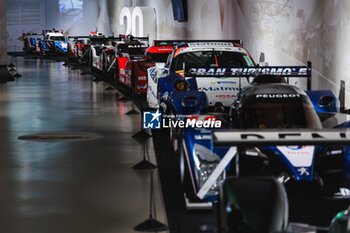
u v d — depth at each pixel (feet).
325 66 34.40
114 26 140.87
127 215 17.80
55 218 17.49
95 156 27.45
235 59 32.76
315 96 23.79
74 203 19.20
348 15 29.99
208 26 69.67
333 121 21.08
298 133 10.12
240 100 19.22
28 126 37.17
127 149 29.22
